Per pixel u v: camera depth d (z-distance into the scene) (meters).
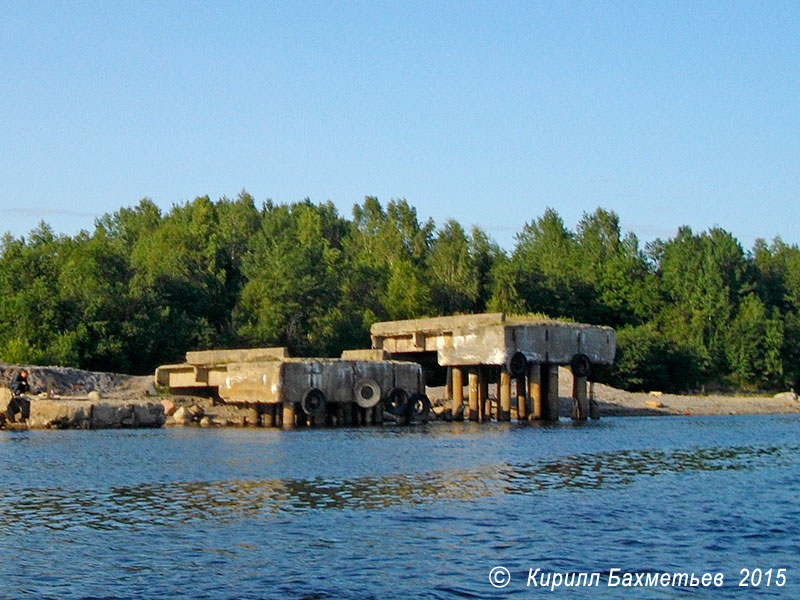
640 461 66.50
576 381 108.31
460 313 188.00
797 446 80.56
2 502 47.47
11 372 104.19
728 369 193.00
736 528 42.19
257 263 174.62
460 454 68.50
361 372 98.38
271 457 66.00
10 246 149.25
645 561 36.56
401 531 40.72
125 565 35.22
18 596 31.55
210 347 140.62
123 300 135.25
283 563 35.53
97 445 74.88
